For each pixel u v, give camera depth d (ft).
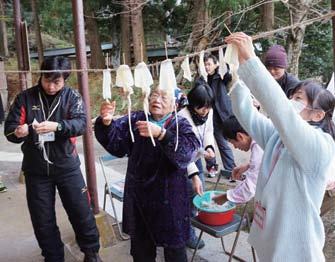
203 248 9.21
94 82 33.58
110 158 10.52
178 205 6.49
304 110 4.71
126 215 6.79
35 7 47.50
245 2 26.09
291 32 19.11
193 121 8.93
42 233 7.74
